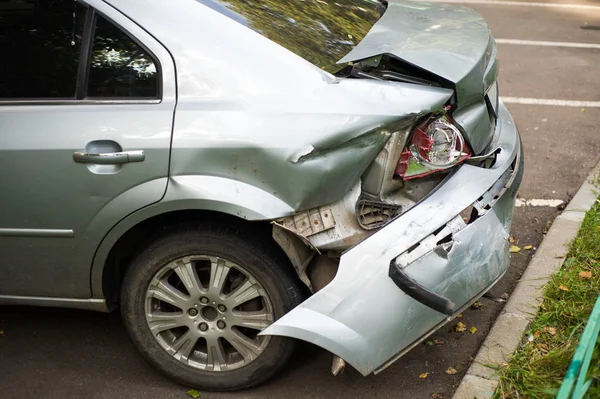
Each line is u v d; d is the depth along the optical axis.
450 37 2.91
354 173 2.55
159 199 2.62
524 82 6.42
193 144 2.57
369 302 2.51
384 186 2.58
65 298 2.95
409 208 2.55
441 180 2.64
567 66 6.83
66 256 2.82
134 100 2.69
